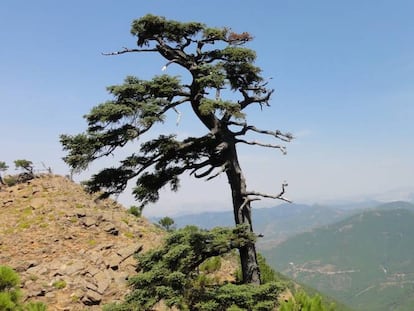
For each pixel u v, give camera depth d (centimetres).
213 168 1684
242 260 1603
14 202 3844
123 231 3319
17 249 2733
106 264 2516
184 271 1431
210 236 1399
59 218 3328
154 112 1357
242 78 1661
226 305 1354
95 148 1370
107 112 1312
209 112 1390
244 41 1636
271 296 1373
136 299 1322
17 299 1627
